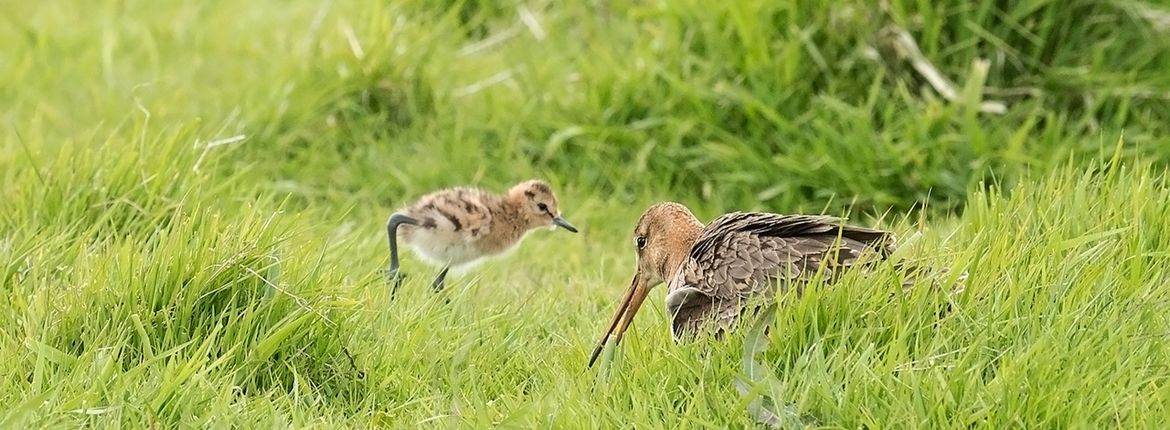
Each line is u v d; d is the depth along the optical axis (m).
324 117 16.14
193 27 19.00
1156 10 15.48
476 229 13.09
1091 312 9.24
